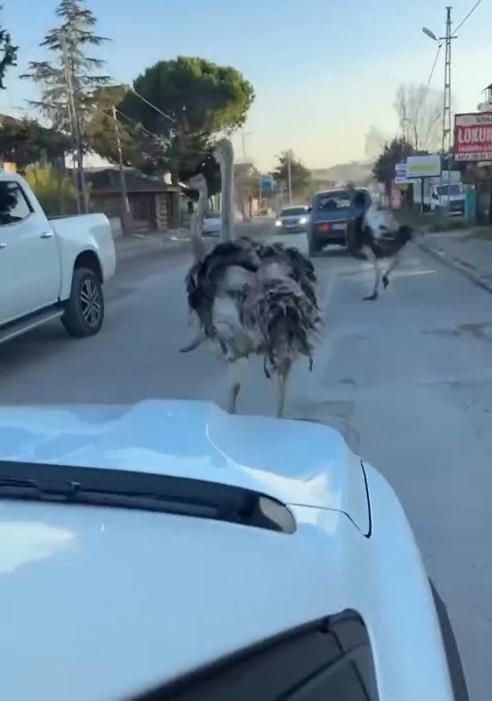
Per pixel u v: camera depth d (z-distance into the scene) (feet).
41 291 29.27
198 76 175.22
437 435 19.04
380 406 21.56
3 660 4.46
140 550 5.74
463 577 12.44
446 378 24.44
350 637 5.83
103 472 7.10
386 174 229.45
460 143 108.47
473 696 9.72
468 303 40.73
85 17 150.20
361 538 7.16
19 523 6.07
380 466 17.11
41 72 150.20
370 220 43.80
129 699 4.42
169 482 6.98
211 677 4.81
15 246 27.37
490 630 11.04
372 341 30.45
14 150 146.00
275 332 16.30
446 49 129.08
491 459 17.37
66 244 31.09
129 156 175.11
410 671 6.09
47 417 8.98
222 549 5.95
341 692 5.38
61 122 150.61
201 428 8.29
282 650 5.28
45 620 4.83
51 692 4.33
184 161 175.11
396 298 43.06
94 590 5.17
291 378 24.53
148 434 8.06
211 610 5.23
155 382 24.89
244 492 6.94
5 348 30.86
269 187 301.43
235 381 17.70
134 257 84.58
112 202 173.58
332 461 8.33
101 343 31.37
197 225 21.54
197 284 17.26
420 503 15.16
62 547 5.67
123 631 4.85
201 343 26.08
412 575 7.20
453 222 115.14
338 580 6.19
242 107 182.91
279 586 5.73
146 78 177.47
